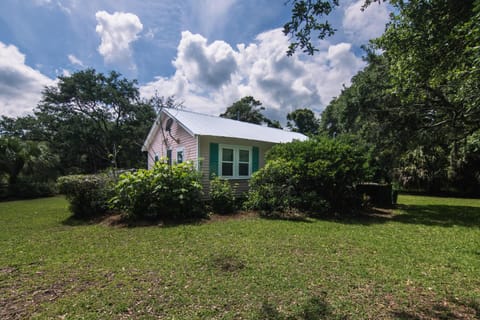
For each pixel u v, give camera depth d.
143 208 6.98
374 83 10.95
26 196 13.20
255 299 2.64
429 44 3.74
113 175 8.16
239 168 11.06
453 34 3.30
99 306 2.50
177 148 11.20
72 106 23.17
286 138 13.73
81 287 2.91
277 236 5.20
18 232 5.61
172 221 6.73
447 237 5.29
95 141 23.77
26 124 23.19
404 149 11.65
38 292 2.80
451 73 3.95
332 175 7.75
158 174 7.08
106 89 22.98
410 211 9.24
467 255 4.09
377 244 4.70
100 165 24.20
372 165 11.52
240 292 2.79
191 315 2.35
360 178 8.45
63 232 5.59
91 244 4.64
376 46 5.46
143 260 3.78
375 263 3.70
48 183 14.45
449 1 3.23
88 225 6.37
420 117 10.10
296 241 4.84
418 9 3.63
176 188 7.16
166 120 12.34
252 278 3.15
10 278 3.16
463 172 15.38
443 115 9.33
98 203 7.26
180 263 3.65
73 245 4.58
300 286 2.94
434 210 9.52
